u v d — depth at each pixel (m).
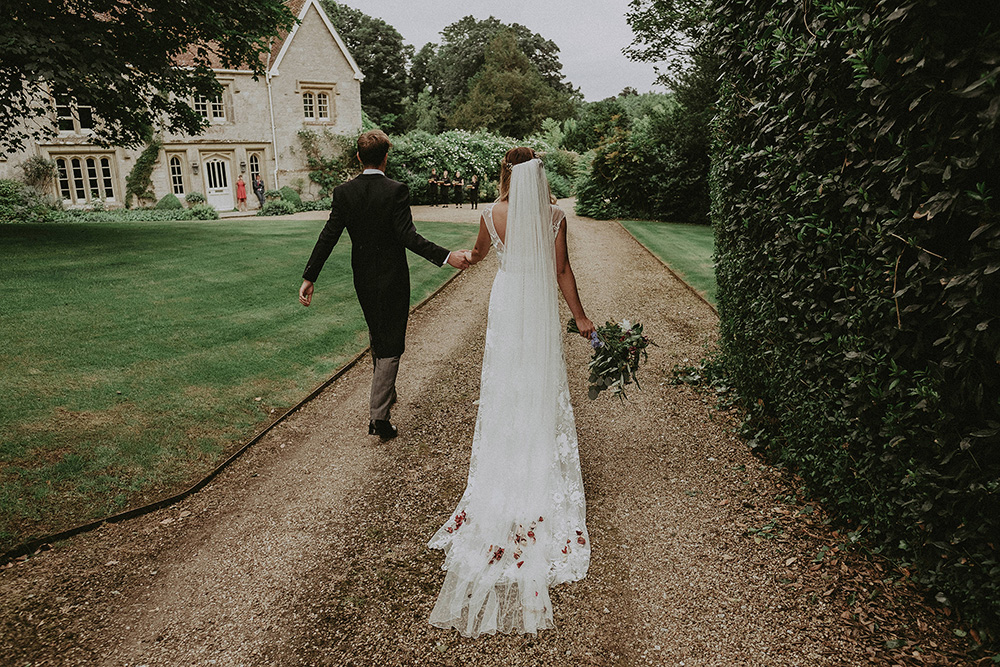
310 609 2.44
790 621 2.27
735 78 3.98
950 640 2.11
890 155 2.22
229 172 24.53
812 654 2.10
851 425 2.56
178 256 9.26
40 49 8.72
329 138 26.38
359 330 6.36
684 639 2.22
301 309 6.91
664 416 4.29
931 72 1.87
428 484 3.43
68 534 2.93
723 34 4.02
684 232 15.14
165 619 2.40
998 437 1.82
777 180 3.16
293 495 3.35
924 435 2.10
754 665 2.08
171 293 7.11
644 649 2.18
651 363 5.44
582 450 3.79
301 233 12.68
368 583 2.59
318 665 2.15
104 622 2.38
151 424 4.03
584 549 2.74
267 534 2.98
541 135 40.56
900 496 2.30
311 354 5.61
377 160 3.71
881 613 2.26
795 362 3.05
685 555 2.71
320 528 3.02
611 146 19.08
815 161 2.76
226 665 2.16
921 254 2.01
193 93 12.48
